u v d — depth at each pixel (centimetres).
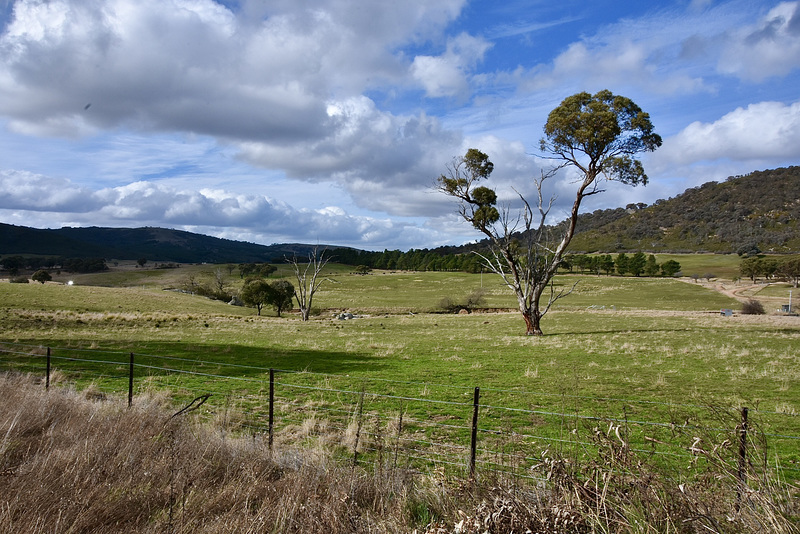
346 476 578
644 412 1111
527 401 1271
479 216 3484
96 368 1764
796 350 2270
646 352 2291
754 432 481
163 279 15512
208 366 1917
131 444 637
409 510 499
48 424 778
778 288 10212
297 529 462
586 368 1861
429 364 2002
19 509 467
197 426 793
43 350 2252
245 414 1096
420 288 11994
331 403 1240
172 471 512
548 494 473
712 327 3500
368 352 2409
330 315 7269
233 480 575
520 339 2984
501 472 559
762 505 391
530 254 3428
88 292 6412
